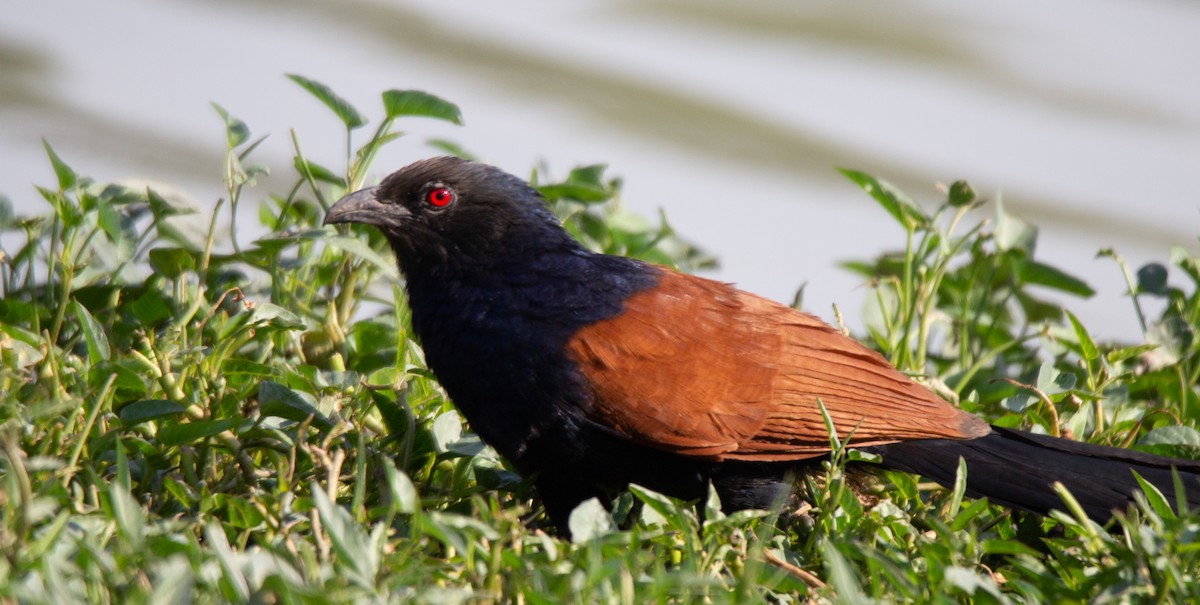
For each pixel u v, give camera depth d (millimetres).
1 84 19516
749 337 7551
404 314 9180
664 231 11180
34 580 4863
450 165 7934
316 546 5719
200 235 9805
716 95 21000
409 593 5352
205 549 5703
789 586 5934
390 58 21672
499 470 7707
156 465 6680
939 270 9539
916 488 7391
